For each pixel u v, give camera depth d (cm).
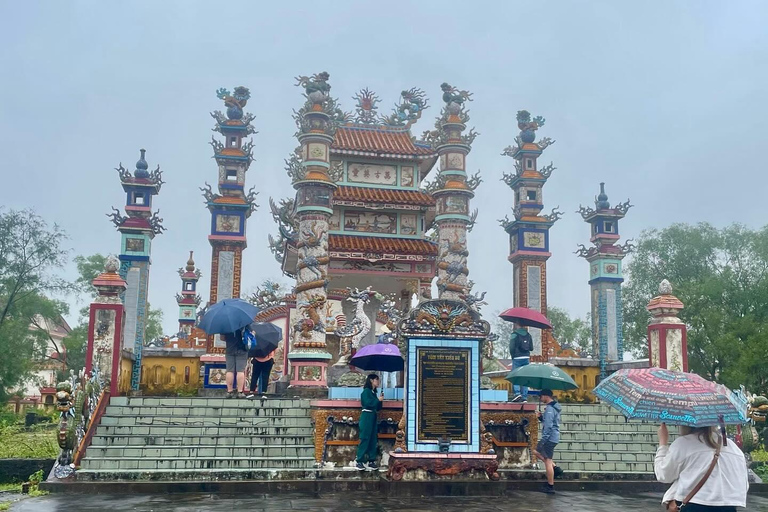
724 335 3381
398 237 2480
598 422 1692
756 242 3684
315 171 2000
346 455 1394
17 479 1427
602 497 1280
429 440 1304
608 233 2591
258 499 1190
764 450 1988
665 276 4053
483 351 1641
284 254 2647
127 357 1950
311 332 1928
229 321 1592
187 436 1432
